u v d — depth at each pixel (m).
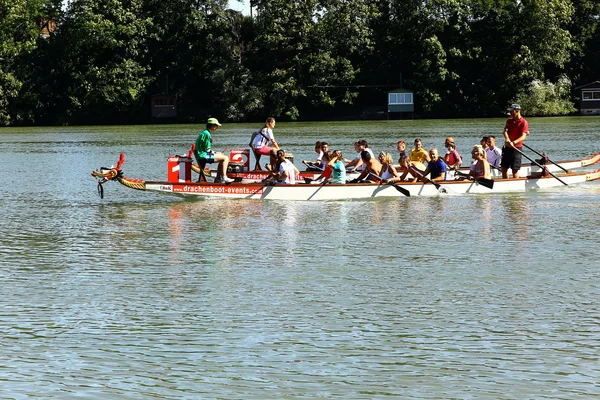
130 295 14.02
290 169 25.50
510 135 27.17
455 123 83.44
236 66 102.12
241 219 22.05
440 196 26.08
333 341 11.48
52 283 14.94
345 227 20.64
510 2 101.88
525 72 100.88
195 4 103.44
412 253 17.33
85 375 10.33
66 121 100.94
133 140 62.16
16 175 34.81
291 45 101.25
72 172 36.00
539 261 16.41
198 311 13.00
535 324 12.14
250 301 13.56
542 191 27.11
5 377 10.27
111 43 97.81
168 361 10.77
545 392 9.66
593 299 13.47
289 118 102.19
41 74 100.44
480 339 11.50
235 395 9.68
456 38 103.94
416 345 11.29
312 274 15.46
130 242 18.97
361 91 105.12
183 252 17.72
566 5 102.00
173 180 25.36
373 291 14.12
